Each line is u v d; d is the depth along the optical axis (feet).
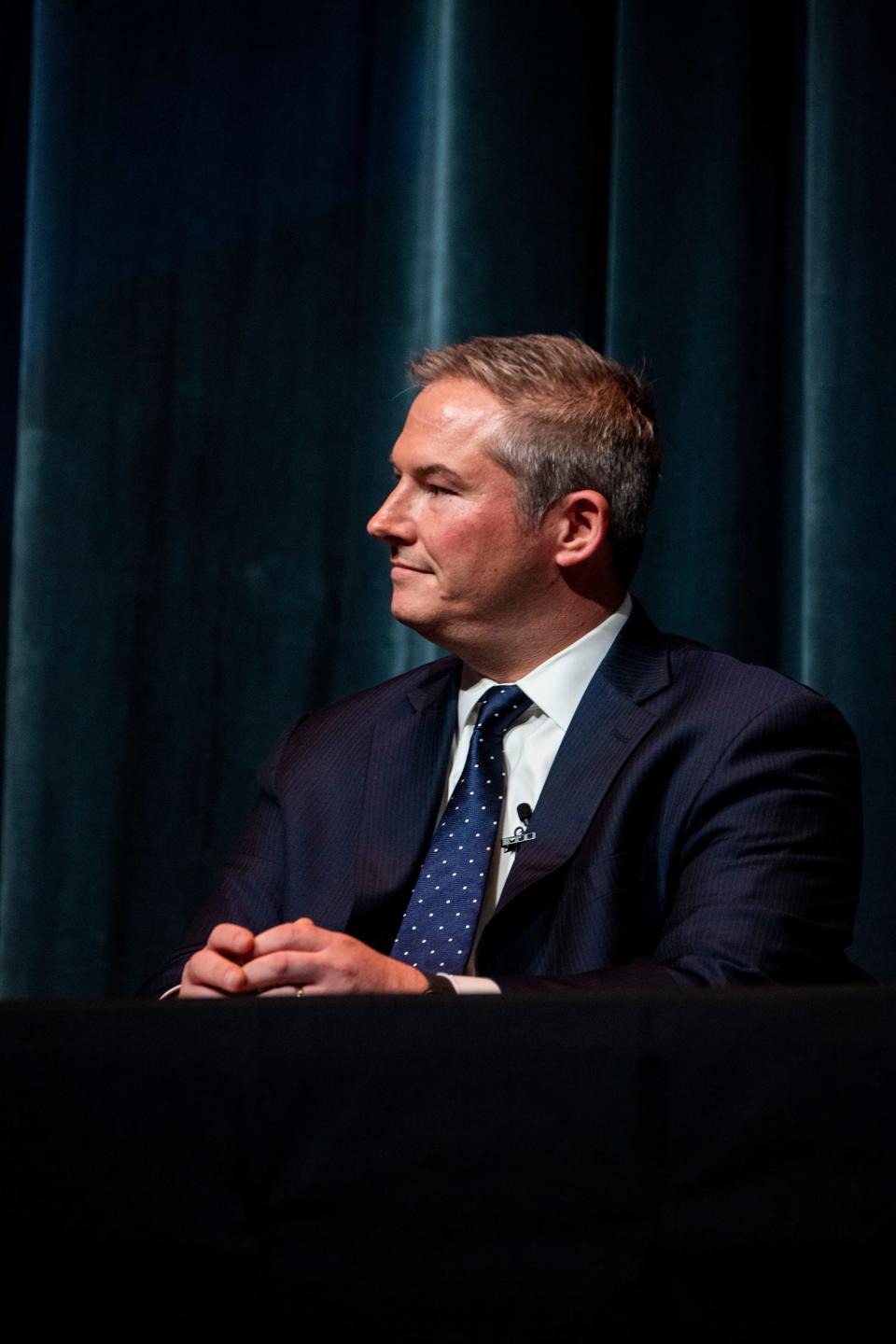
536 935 14.05
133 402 24.52
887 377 23.71
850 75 24.00
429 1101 7.25
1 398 24.81
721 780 14.23
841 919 14.08
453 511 15.33
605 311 24.79
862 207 23.88
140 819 24.09
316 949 11.50
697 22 24.63
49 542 24.12
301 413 24.79
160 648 24.32
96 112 24.64
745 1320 7.17
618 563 16.06
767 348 24.56
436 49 24.58
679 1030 7.32
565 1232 7.19
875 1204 7.18
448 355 16.24
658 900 14.17
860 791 15.20
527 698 15.61
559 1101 7.26
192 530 24.53
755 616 24.20
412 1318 7.14
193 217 24.84
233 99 25.02
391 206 24.85
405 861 15.08
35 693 23.97
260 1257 7.14
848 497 23.65
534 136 24.47
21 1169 7.13
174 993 14.90
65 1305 7.09
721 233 24.32
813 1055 7.29
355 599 24.49
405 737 16.12
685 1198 7.20
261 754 24.35
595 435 15.58
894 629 23.44
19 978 23.67
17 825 23.80
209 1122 7.19
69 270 24.41
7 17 25.02
